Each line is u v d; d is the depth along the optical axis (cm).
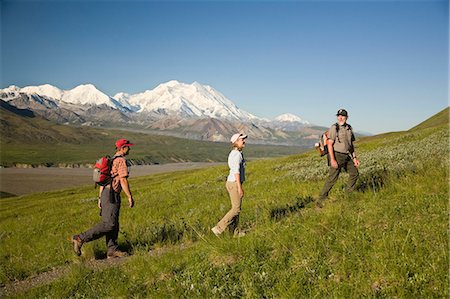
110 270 815
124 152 1038
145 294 673
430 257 576
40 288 797
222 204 1434
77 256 1012
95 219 1786
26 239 1521
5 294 824
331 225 775
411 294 512
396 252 604
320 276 591
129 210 1795
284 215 1041
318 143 1083
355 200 973
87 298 696
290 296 561
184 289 651
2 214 3466
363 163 1845
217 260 741
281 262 658
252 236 812
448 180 955
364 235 689
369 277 569
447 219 693
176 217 1364
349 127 1054
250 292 591
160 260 802
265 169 3031
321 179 1675
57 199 4759
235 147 980
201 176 3566
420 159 1507
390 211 790
